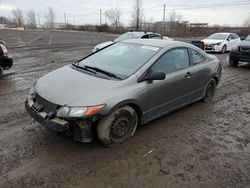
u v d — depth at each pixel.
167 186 2.77
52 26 100.81
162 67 4.08
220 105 5.46
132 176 2.91
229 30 45.84
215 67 5.44
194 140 3.83
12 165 3.02
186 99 4.76
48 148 3.40
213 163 3.23
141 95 3.63
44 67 9.39
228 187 2.79
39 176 2.85
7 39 25.09
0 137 3.66
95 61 4.35
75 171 2.96
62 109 3.09
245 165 3.22
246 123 4.57
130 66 3.89
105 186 2.73
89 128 3.20
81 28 69.31
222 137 3.97
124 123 3.56
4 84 6.69
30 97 3.72
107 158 3.24
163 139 3.81
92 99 3.14
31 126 4.05
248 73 9.35
